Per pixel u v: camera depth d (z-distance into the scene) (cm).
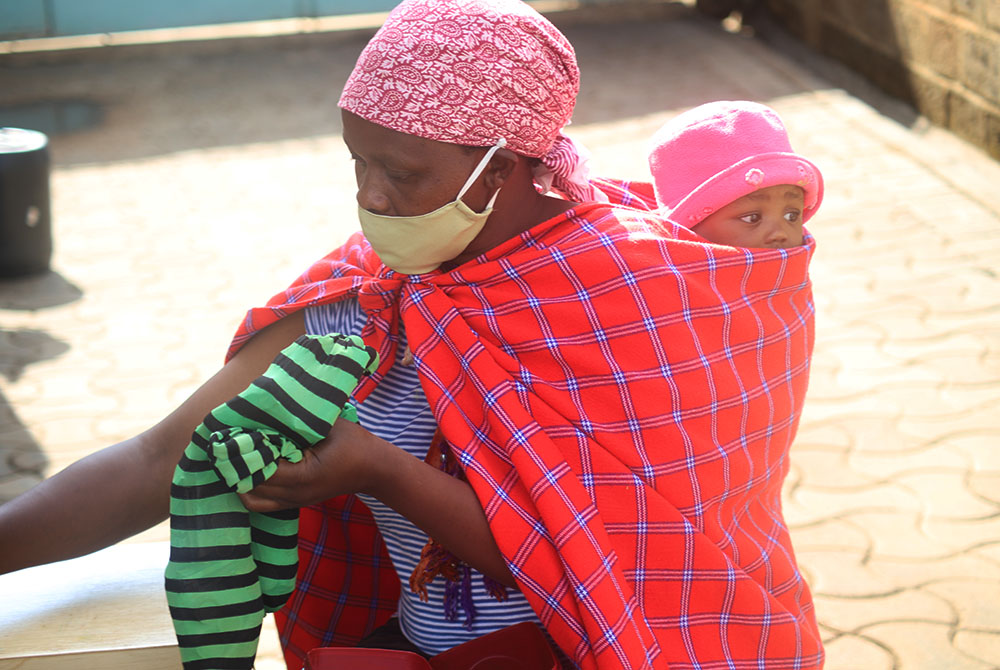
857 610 317
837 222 618
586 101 897
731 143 176
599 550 147
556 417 150
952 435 407
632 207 184
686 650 154
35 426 462
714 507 158
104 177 803
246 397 129
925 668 292
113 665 157
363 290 157
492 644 149
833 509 367
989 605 316
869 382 449
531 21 140
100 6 1133
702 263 155
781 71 930
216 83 1040
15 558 153
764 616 159
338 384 132
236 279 615
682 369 152
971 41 700
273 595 141
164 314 575
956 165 686
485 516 145
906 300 521
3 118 953
